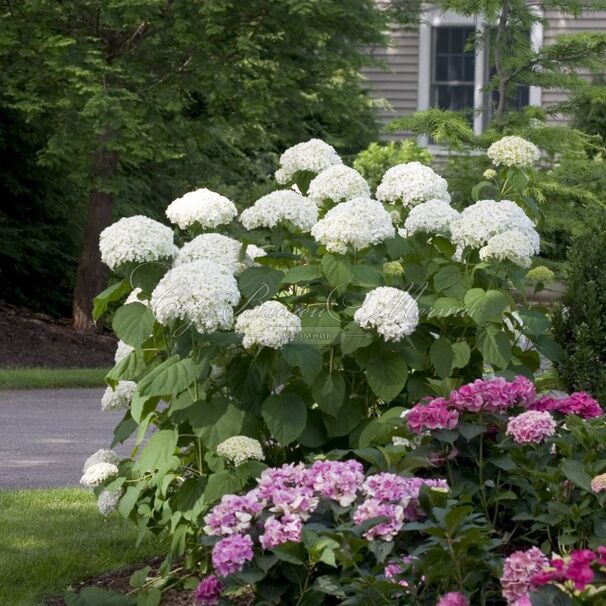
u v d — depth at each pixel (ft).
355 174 21.43
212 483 17.78
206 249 19.42
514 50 44.42
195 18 57.31
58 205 74.43
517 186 22.58
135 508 20.15
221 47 60.08
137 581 19.04
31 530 24.40
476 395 16.94
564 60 43.68
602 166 42.45
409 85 82.02
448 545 14.19
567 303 25.90
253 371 18.51
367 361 18.78
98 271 65.92
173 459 18.44
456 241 20.13
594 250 26.11
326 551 14.70
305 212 20.13
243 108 60.03
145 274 18.85
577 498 16.79
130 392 20.39
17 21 57.88
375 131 76.54
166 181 76.79
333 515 15.93
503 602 15.56
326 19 60.13
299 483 16.10
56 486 30.07
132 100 57.72
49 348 59.88
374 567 14.69
